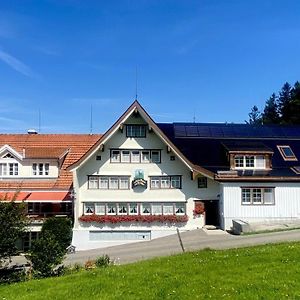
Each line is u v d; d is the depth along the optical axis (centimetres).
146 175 4694
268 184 4491
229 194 4472
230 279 1908
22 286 2159
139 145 4694
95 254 3988
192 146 5209
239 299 1644
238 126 5766
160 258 2636
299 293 1669
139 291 1853
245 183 4488
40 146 5416
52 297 1884
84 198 4634
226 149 4878
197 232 4434
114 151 4691
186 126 5694
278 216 4469
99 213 4647
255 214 4466
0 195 4562
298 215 4475
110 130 4553
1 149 4872
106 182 4669
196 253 2673
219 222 4659
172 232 4616
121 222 4609
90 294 1875
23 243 4300
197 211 4647
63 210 4866
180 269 2170
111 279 2098
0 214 2644
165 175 4694
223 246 3419
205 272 2066
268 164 4831
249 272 1998
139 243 4412
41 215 4719
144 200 4662
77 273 2409
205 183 4703
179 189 4694
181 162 4700
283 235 3712
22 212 2809
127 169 4681
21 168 4897
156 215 4650
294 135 5541
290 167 4906
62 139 5578
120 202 4656
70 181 4894
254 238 3706
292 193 4500
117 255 3756
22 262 3719
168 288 1855
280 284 1784
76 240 4541
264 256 2297
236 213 4459
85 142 5541
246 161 4825
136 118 4703
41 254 2539
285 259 2192
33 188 4784
